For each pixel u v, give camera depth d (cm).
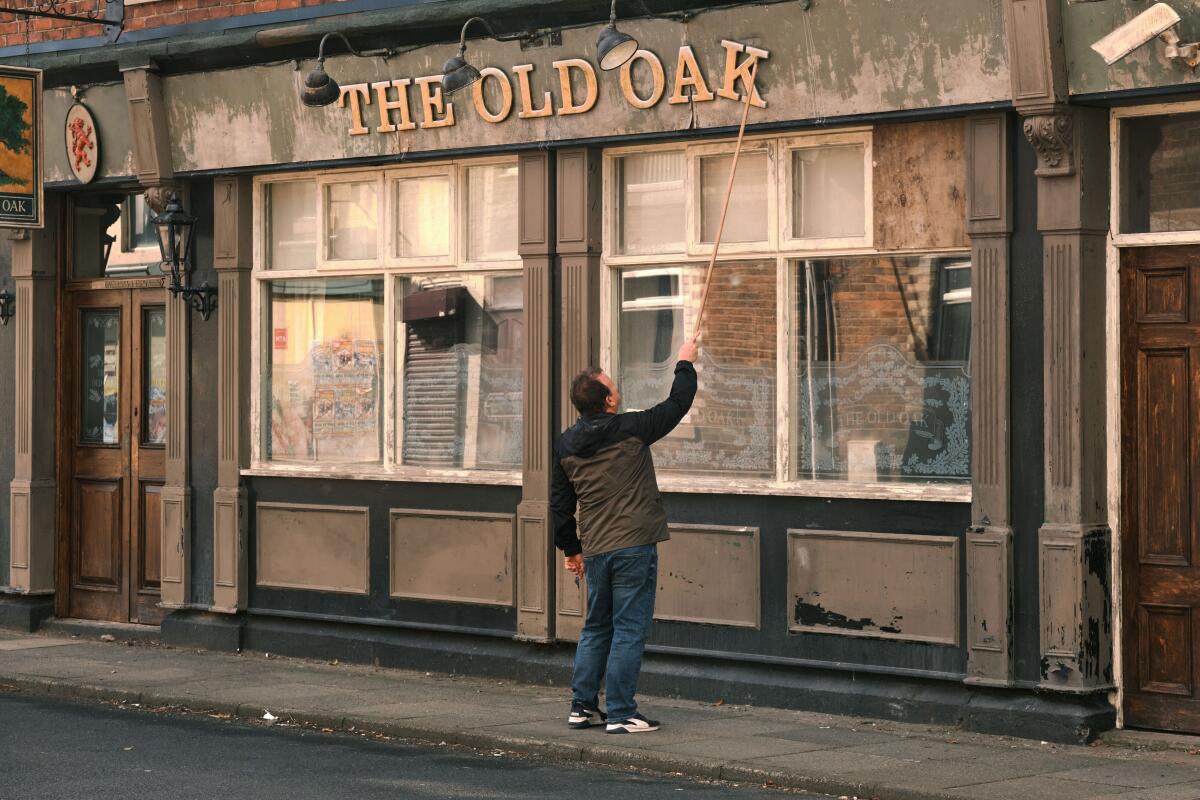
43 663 1198
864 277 995
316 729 973
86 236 1390
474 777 822
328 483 1217
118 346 1370
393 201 1196
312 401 1244
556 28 1059
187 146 1261
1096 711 900
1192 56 843
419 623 1166
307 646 1224
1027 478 919
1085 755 864
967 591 938
